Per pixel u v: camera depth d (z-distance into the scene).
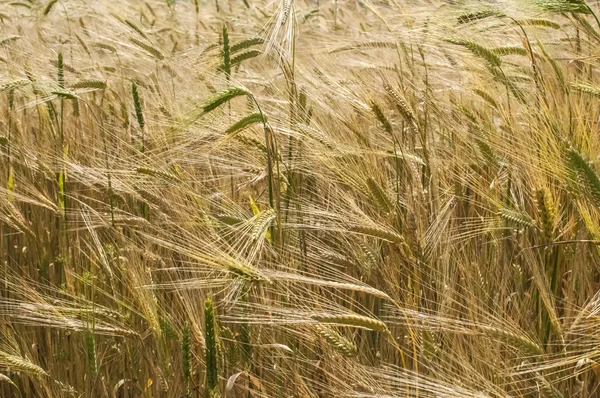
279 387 3.21
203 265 3.27
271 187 3.36
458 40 4.21
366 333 3.54
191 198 3.75
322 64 5.13
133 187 4.19
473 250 3.65
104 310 3.35
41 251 4.50
